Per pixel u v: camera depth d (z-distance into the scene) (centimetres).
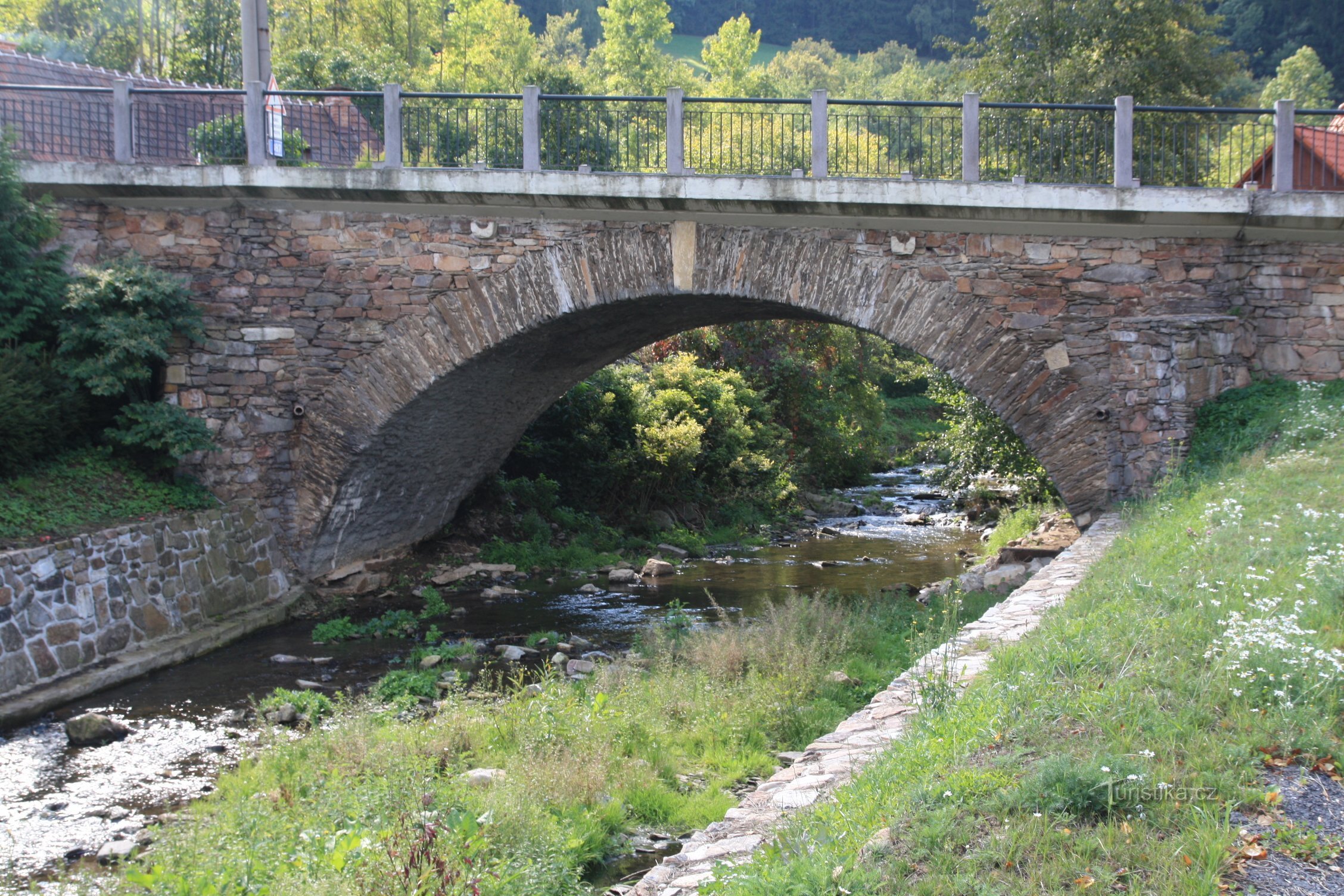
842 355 2919
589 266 1152
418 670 980
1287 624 466
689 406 2084
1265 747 385
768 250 1127
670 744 747
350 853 421
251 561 1188
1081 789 345
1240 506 769
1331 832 332
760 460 2188
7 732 803
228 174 1149
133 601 999
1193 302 1105
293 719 825
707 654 907
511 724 729
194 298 1198
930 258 1116
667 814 637
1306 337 1095
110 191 1165
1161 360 1084
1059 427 1109
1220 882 303
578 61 5184
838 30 7019
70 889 513
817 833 358
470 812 460
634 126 1198
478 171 1117
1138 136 1246
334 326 1197
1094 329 1104
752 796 462
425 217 1177
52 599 907
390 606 1279
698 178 1090
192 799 664
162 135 1409
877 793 387
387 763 630
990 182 1064
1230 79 2230
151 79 1535
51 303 1105
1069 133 1475
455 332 1177
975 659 575
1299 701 415
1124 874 306
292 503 1230
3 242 1073
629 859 576
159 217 1197
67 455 1098
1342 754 376
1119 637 510
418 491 1445
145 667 966
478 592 1380
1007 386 1116
